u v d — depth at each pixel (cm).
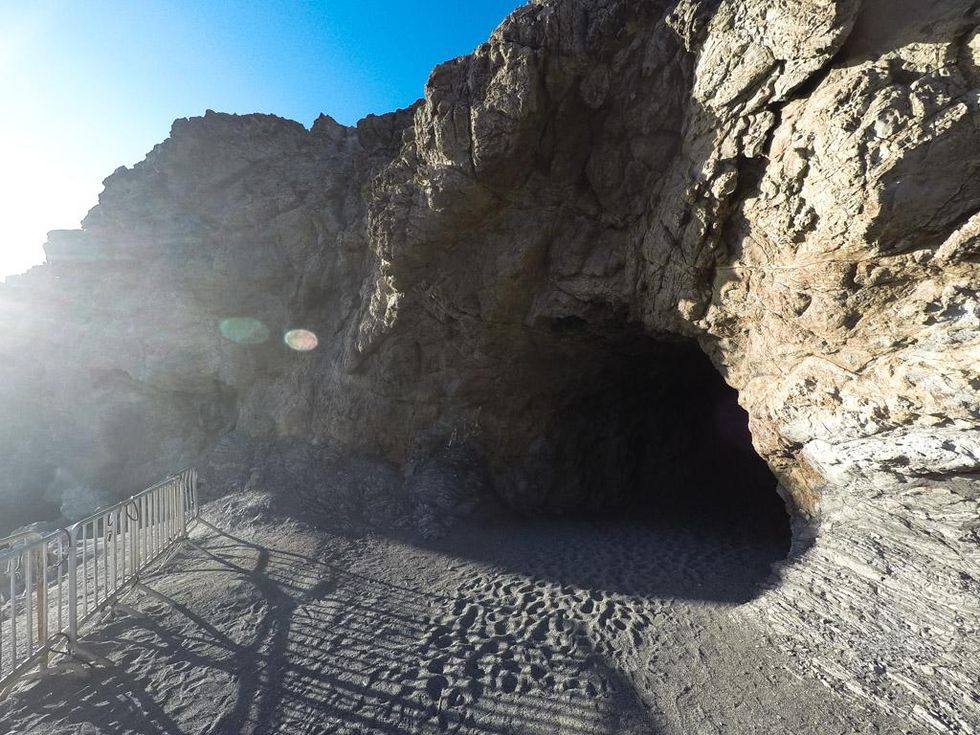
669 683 443
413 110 1260
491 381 1028
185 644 513
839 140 416
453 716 411
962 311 383
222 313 1263
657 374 1153
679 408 1273
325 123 1434
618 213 728
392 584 663
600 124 705
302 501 980
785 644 474
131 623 550
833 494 529
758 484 1170
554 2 655
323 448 1121
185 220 1296
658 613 564
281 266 1235
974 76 369
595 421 1144
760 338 575
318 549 781
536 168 740
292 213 1214
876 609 434
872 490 478
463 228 821
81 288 1416
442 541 835
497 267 833
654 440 1213
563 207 776
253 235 1240
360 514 951
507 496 1055
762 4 474
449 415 1072
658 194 658
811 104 448
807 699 412
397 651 500
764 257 525
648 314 739
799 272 480
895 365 430
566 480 1102
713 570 690
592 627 538
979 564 393
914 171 382
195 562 730
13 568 414
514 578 675
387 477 1050
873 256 420
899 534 445
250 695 436
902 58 400
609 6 627
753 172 518
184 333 1254
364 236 1116
